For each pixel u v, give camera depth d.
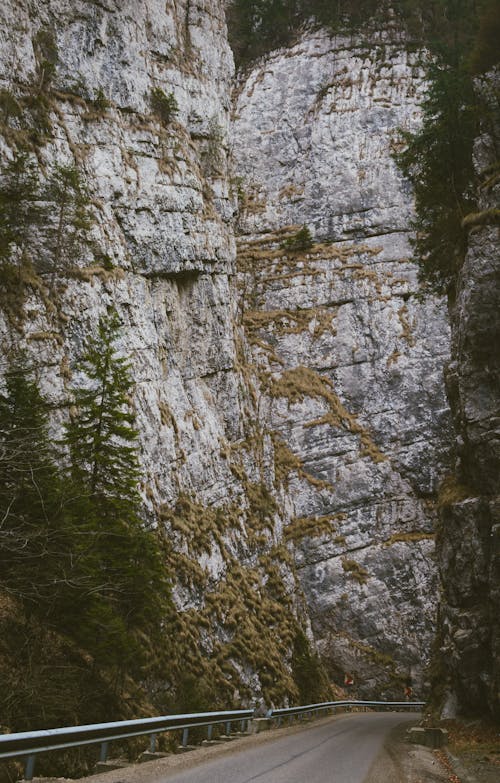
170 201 58.72
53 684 24.33
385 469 73.06
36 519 24.55
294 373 76.88
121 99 58.53
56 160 49.88
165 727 17.81
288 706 48.94
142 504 46.78
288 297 80.62
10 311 43.09
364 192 84.88
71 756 22.47
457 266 37.19
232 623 49.16
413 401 75.88
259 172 88.94
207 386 60.81
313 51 93.56
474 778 16.64
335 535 70.06
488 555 29.98
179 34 68.25
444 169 40.31
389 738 26.27
